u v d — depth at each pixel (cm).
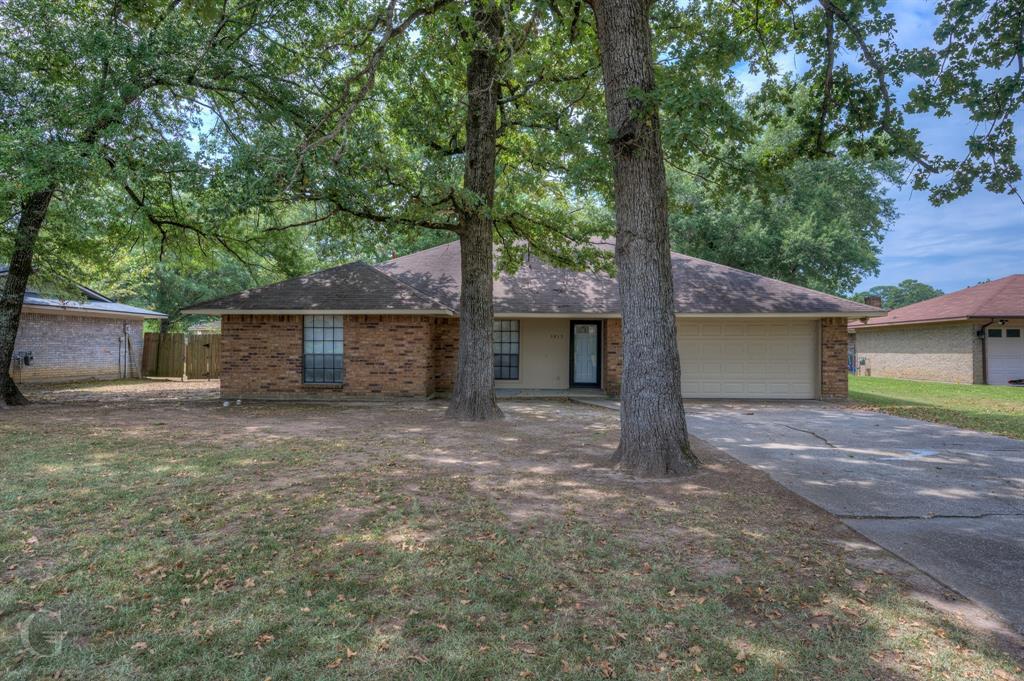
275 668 257
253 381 1423
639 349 634
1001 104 637
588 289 1600
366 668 258
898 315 2548
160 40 1031
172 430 906
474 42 986
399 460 686
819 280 2503
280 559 379
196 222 1420
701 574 362
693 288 1565
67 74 1112
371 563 374
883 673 257
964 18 638
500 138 1316
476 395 1069
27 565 365
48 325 1825
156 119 1147
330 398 1410
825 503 516
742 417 1116
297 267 1697
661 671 259
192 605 315
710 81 859
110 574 353
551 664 264
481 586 343
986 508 503
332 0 1140
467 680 251
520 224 1184
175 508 485
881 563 382
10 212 1183
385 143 1092
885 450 763
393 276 1678
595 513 485
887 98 730
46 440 802
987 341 2077
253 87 1245
